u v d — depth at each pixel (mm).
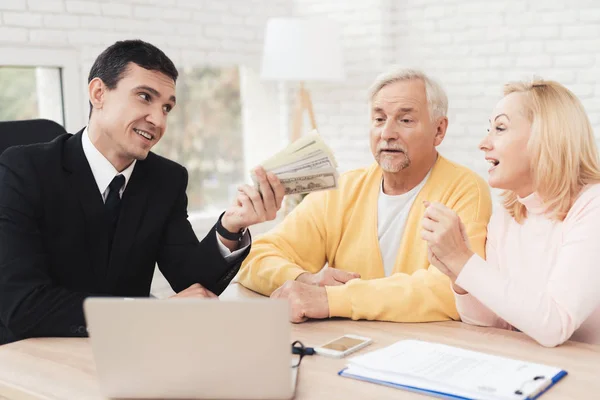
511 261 1764
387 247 2203
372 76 4668
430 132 2131
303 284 1809
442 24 4461
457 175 2148
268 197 1711
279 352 1158
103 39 3975
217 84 5020
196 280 1942
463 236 1611
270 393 1186
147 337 1180
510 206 1803
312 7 4906
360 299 1746
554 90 1681
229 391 1193
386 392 1253
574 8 3961
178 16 4320
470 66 4371
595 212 1585
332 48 4246
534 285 1698
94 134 1886
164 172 2037
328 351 1476
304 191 1736
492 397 1187
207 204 5039
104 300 1173
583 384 1277
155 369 1199
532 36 4121
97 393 1296
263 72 4332
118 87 1824
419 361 1361
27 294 1655
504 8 4199
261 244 2230
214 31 4527
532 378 1263
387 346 1524
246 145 5152
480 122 4363
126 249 1909
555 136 1633
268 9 4867
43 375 1398
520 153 1684
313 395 1248
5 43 3596
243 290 2154
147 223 1953
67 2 3803
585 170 1663
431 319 1736
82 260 1864
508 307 1518
